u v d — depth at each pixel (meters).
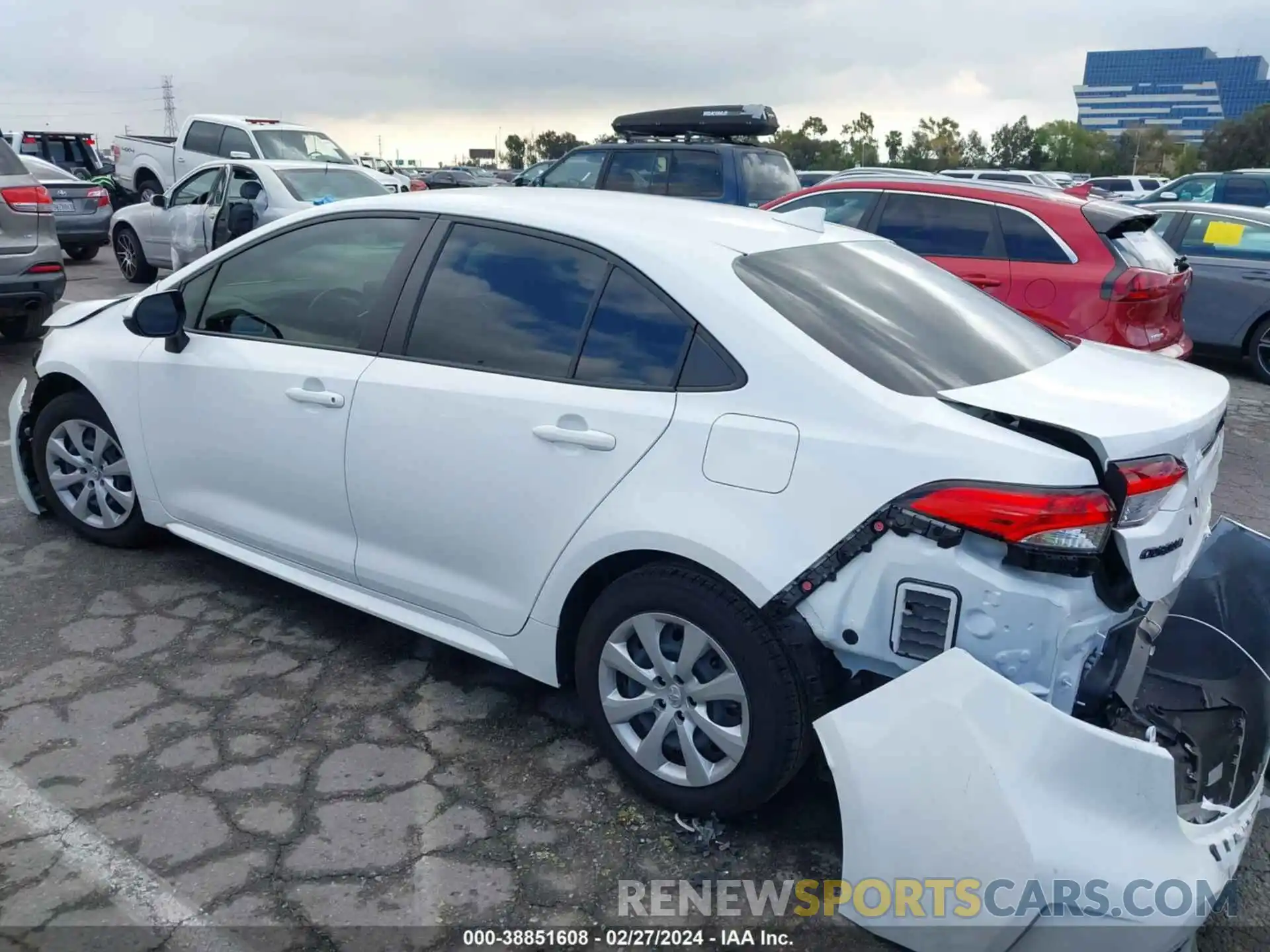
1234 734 2.71
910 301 3.06
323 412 3.42
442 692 3.52
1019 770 2.10
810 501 2.47
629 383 2.83
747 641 2.56
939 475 2.33
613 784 3.04
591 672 2.94
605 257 2.99
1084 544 2.24
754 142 10.74
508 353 3.08
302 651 3.75
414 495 3.22
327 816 2.85
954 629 2.32
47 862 2.62
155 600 4.09
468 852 2.74
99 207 14.29
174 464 3.99
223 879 2.59
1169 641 3.12
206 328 3.89
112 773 3.00
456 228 3.32
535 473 2.93
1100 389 2.67
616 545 2.76
